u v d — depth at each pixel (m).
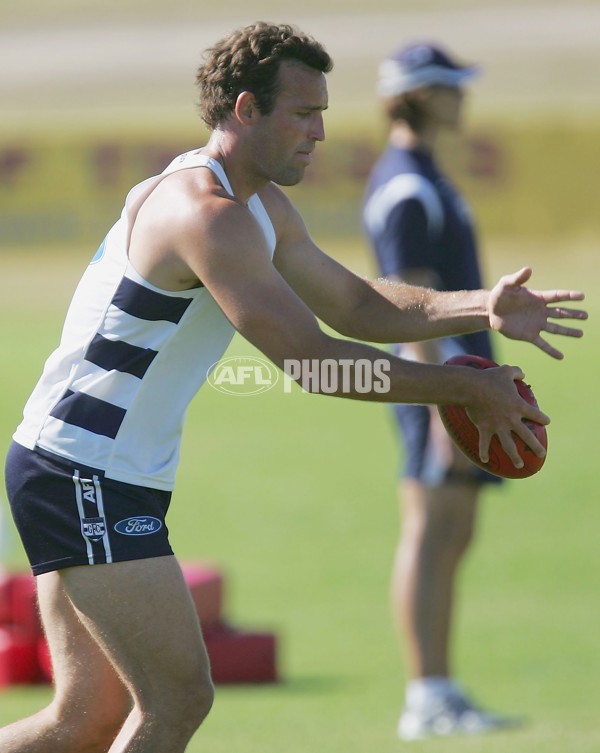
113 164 123.81
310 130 12.85
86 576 12.60
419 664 20.70
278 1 187.12
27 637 24.02
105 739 13.33
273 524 37.81
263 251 12.20
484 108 139.00
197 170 12.73
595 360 68.88
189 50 169.62
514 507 39.44
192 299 12.62
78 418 12.78
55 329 79.94
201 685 12.55
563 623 27.88
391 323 14.28
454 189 21.94
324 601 30.11
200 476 44.72
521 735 19.61
